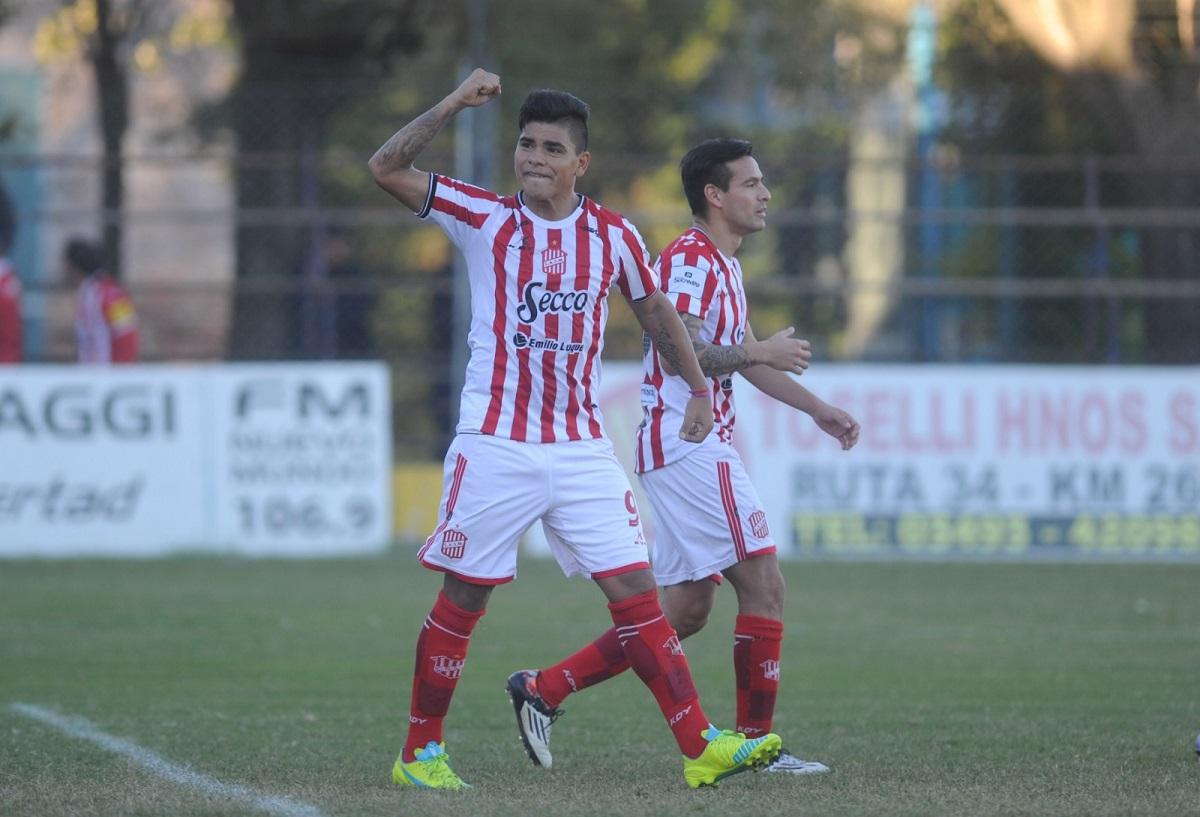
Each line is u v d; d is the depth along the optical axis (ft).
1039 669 92.94
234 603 123.44
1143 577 144.15
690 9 238.07
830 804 54.19
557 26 232.12
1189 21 174.70
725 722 75.72
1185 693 83.92
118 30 208.13
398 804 54.13
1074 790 56.85
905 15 212.02
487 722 76.02
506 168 194.70
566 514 58.59
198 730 71.87
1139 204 176.14
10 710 77.51
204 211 166.71
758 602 64.13
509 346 57.98
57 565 147.13
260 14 208.54
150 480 153.48
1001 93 191.72
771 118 237.66
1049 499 156.35
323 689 84.99
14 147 211.00
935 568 149.89
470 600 59.06
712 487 64.03
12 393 152.35
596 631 109.19
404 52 217.36
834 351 195.52
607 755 66.80
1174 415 156.87
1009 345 183.83
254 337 181.78
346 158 162.09
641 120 219.82
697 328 63.72
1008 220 162.81
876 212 163.53
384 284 166.91
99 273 157.69
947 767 62.34
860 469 155.53
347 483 155.63
